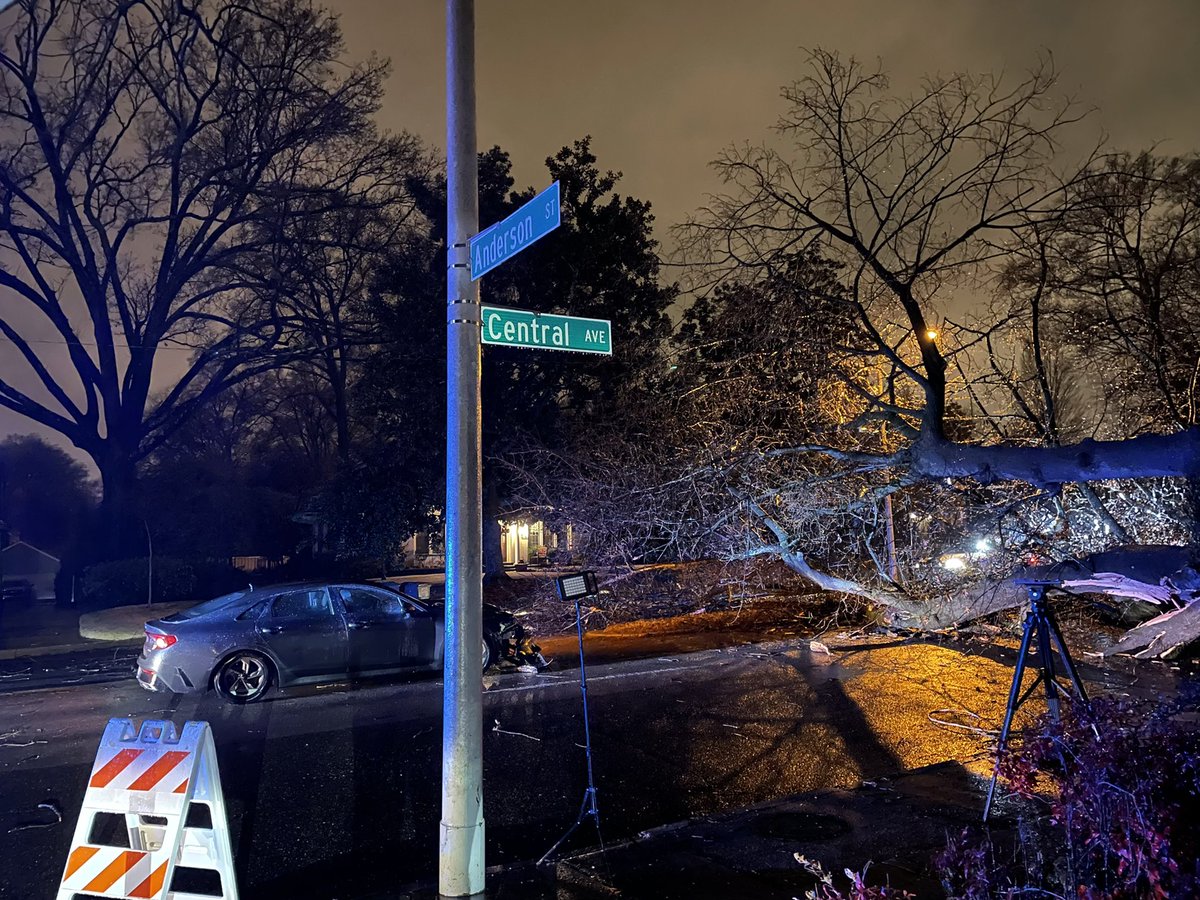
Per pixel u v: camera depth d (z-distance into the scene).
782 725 8.91
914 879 4.91
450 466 5.15
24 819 6.59
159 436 31.09
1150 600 10.17
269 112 29.33
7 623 22.17
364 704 10.16
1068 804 3.57
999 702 9.57
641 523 14.58
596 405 21.44
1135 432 13.43
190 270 29.72
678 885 4.99
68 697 11.09
